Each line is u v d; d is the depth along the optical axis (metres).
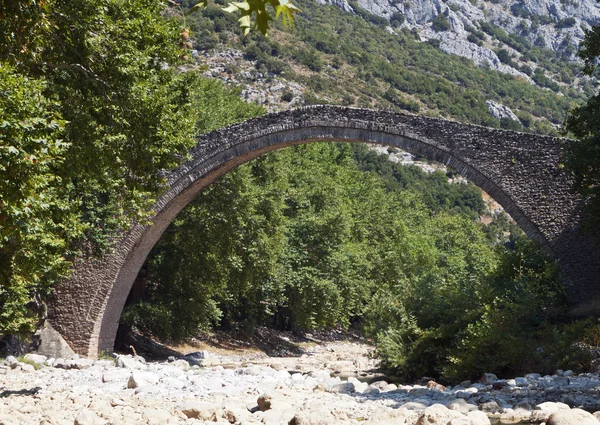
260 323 58.00
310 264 53.38
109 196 31.72
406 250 62.81
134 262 34.50
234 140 33.38
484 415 12.18
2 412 14.06
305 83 140.50
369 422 12.11
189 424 12.62
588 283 28.97
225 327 52.34
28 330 27.41
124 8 20.61
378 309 29.14
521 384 19.22
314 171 63.91
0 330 26.14
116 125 20.83
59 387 19.33
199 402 14.64
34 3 14.42
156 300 39.88
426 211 92.88
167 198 33.38
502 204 30.69
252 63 138.88
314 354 51.28
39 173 14.47
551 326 24.72
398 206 82.75
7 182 12.94
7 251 17.17
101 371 24.14
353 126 32.31
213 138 33.56
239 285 41.62
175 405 15.02
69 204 20.31
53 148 14.00
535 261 28.94
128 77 20.23
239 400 16.17
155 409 14.06
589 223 27.80
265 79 134.12
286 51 148.88
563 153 27.48
